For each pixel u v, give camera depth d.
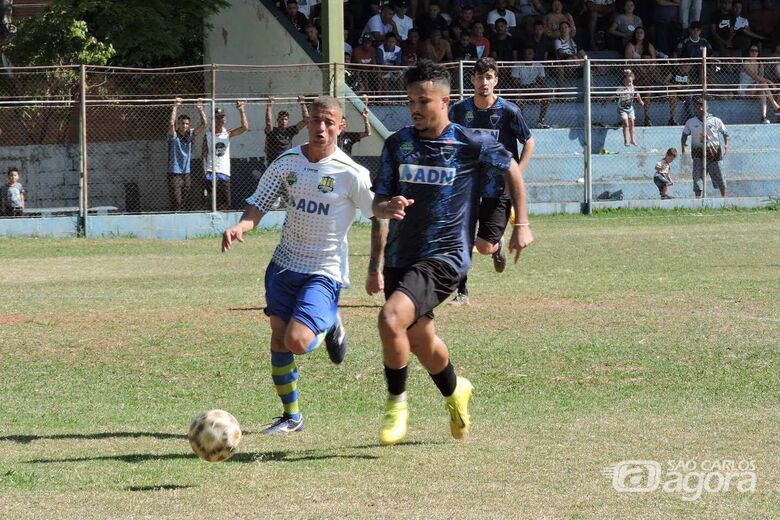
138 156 35.34
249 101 34.66
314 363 13.17
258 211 9.75
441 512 7.25
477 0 43.56
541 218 34.75
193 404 11.39
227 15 36.66
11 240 30.22
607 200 36.66
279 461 8.78
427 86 8.78
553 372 12.52
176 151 32.59
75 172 34.56
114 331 15.42
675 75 40.56
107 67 30.95
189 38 37.00
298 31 36.12
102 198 35.16
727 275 21.09
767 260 23.59
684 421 10.01
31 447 9.38
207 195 33.25
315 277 9.70
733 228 30.97
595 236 29.22
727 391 11.40
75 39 34.88
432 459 8.74
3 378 12.65
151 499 7.65
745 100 41.00
